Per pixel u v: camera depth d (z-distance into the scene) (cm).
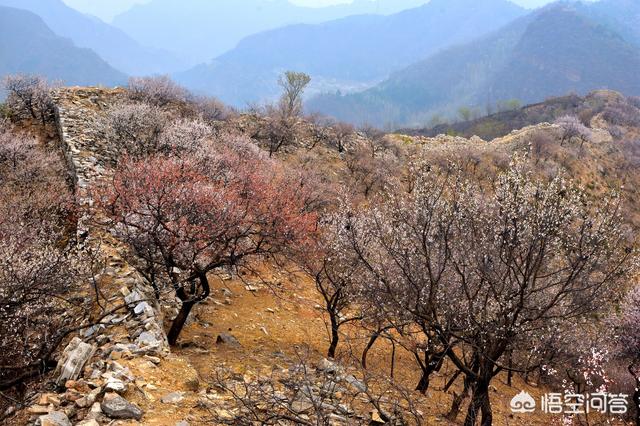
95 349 851
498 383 1888
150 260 1059
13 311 995
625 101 13438
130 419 628
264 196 1370
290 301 1803
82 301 1079
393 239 1261
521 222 907
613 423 1522
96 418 620
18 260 1065
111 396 652
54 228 1645
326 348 1445
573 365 1449
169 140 2112
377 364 1505
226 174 1653
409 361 1677
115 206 1141
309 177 2802
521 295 880
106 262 1207
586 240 894
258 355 1084
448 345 977
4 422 657
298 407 745
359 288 1327
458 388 1553
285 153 4088
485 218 1053
